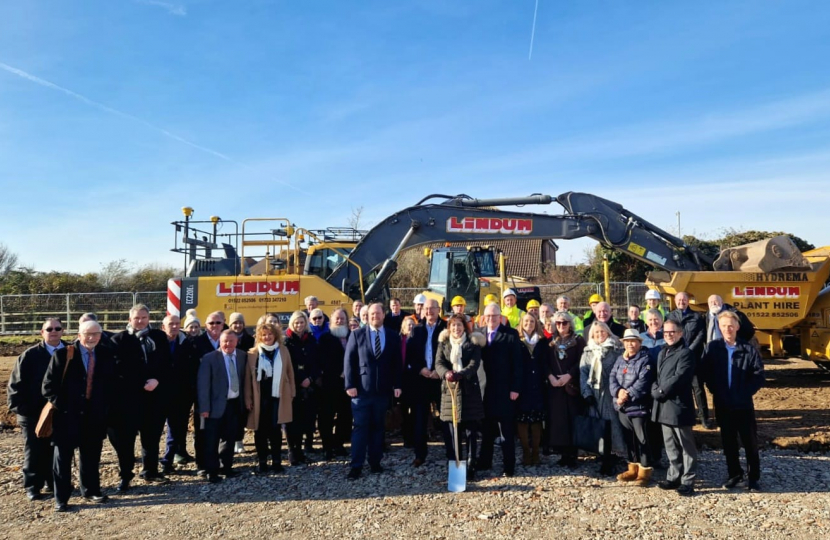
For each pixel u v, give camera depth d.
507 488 5.67
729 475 5.49
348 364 6.24
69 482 5.38
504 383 6.10
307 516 5.08
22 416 5.68
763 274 10.78
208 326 6.97
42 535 4.77
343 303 11.63
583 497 5.36
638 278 24.22
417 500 5.40
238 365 6.40
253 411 6.33
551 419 6.30
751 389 5.38
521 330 6.65
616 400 5.65
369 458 6.32
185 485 6.08
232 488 5.93
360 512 5.13
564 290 19.98
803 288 10.72
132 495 5.79
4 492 5.90
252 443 7.99
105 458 7.23
